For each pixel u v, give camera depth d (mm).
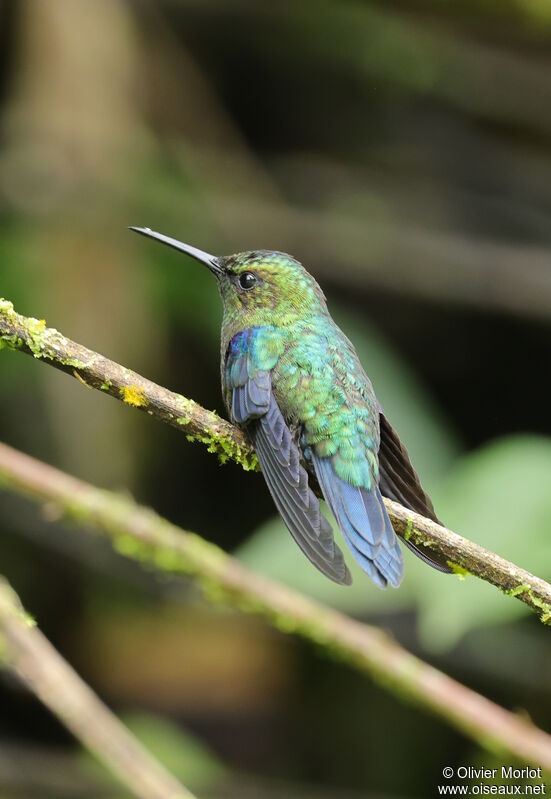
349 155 13945
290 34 13547
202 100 13508
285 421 6543
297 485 6039
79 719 6953
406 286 12953
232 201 13109
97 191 12375
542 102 13625
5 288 11711
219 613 11406
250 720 11570
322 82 13945
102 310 11750
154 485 12062
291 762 11344
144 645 11836
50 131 12469
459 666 10703
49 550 11727
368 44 13484
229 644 11930
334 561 5684
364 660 6969
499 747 6707
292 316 7012
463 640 10688
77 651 11773
